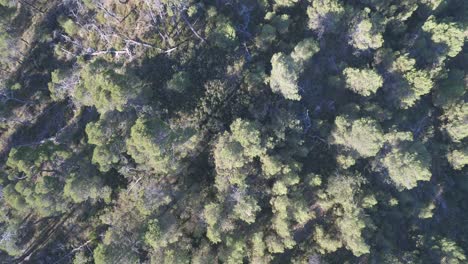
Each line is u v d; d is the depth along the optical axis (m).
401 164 63.78
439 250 67.62
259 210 58.97
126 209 59.22
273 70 60.66
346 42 71.81
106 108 56.16
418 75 67.62
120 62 64.69
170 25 64.38
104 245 53.03
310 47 63.59
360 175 64.19
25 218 60.81
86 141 63.38
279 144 62.16
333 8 65.44
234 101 64.62
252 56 66.31
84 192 55.00
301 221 61.50
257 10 69.00
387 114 67.69
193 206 60.03
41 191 52.50
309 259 60.84
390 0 72.38
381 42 67.19
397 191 69.00
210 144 63.47
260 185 61.31
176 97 63.22
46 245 60.88
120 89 52.97
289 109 65.69
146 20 64.31
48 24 67.25
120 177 61.34
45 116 65.56
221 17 64.94
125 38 64.56
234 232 58.72
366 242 63.09
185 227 59.03
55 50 66.19
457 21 76.69
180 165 60.88
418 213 69.88
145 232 54.25
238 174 58.31
